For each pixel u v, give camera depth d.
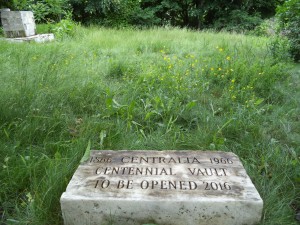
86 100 3.89
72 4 17.58
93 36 9.59
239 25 17.70
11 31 9.48
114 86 4.52
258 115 3.69
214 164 2.46
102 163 2.46
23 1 12.55
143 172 2.32
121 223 2.04
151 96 4.04
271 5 19.73
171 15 21.64
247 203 1.99
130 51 7.39
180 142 3.06
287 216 2.15
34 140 3.04
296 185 2.48
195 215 2.02
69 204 2.01
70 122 3.42
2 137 2.96
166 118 3.54
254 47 7.52
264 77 4.91
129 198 2.00
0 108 3.23
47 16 15.43
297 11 7.18
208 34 10.95
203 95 4.33
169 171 2.34
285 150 2.99
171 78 4.67
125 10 17.56
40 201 2.17
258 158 2.90
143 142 3.03
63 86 3.99
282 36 7.85
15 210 2.21
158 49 7.96
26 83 3.79
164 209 2.00
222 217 2.02
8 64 5.04
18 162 2.58
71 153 2.74
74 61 5.59
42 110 3.40
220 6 19.33
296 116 3.81
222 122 3.38
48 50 6.57
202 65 5.62
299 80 5.29
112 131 3.21
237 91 4.29
